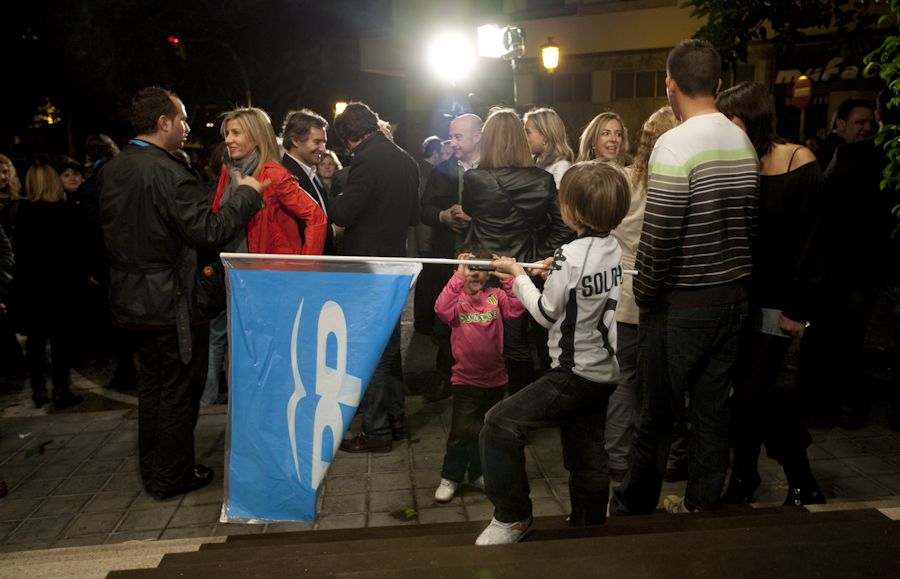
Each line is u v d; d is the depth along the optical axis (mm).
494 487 2510
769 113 2994
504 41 10016
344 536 3051
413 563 2066
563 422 2529
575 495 2746
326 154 7125
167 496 3980
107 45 19938
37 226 5266
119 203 3658
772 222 3014
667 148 2672
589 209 2408
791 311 2998
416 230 6715
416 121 18266
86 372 6391
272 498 2604
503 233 3939
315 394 2547
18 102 20875
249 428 2574
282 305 2523
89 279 6230
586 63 16531
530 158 4000
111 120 21781
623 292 3812
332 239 4797
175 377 3900
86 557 2816
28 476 4320
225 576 2051
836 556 1858
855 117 4594
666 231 2652
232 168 3889
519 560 1936
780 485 3910
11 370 6254
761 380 3176
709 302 2744
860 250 4559
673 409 2932
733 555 1888
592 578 1830
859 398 4844
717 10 7758
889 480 3955
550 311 2422
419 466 4281
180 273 3762
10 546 3531
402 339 7164
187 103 22234
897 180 3613
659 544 2049
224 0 20609
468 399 3676
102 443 4805
